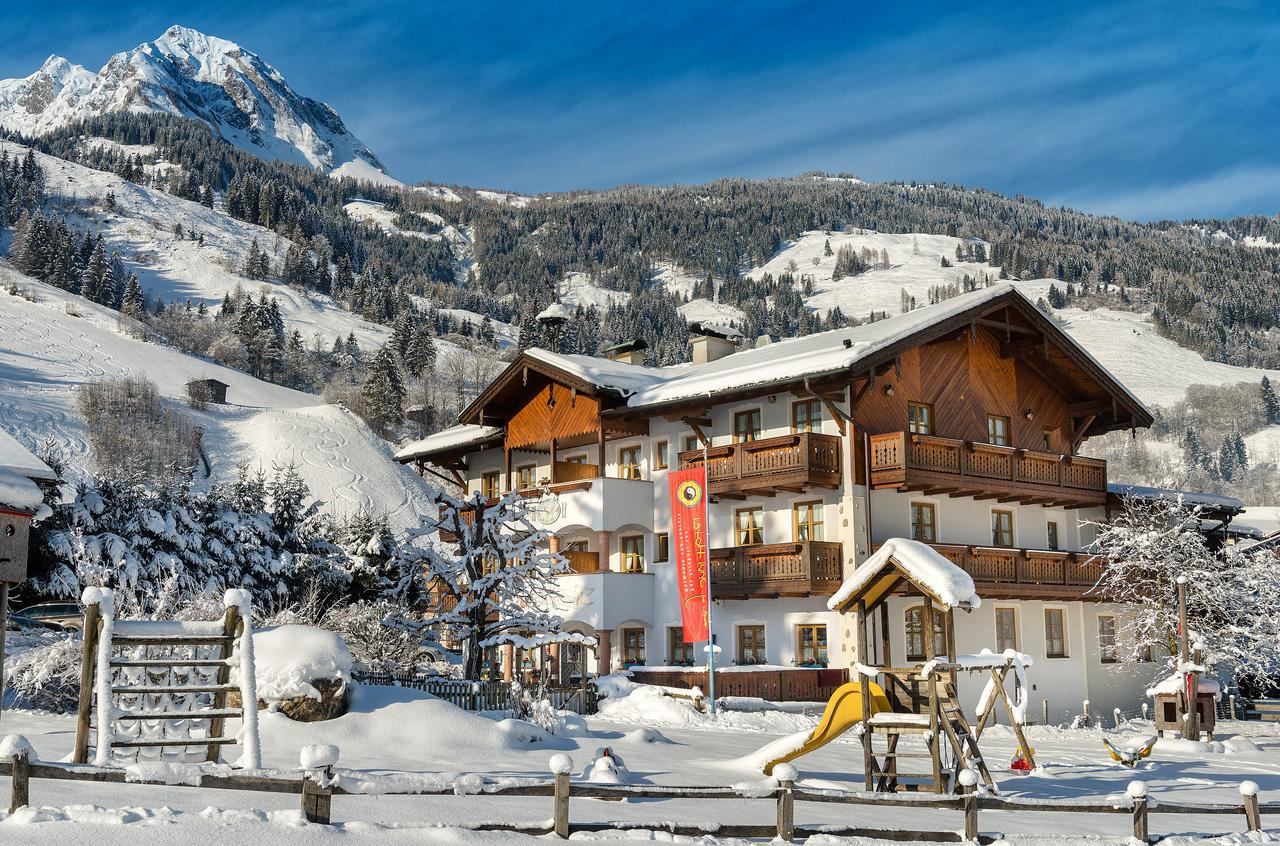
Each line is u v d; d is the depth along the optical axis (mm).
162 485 40969
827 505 34594
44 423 98875
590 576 38094
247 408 120625
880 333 34625
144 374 122375
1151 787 19000
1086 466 39156
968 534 37156
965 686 35125
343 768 14258
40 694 22312
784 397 35969
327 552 46125
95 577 35250
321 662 17109
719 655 36844
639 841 10195
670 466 38844
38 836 8367
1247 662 36156
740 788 11195
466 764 15906
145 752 14484
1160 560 36406
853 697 16844
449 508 33906
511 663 38719
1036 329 37969
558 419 41156
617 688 31812
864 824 13234
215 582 39500
